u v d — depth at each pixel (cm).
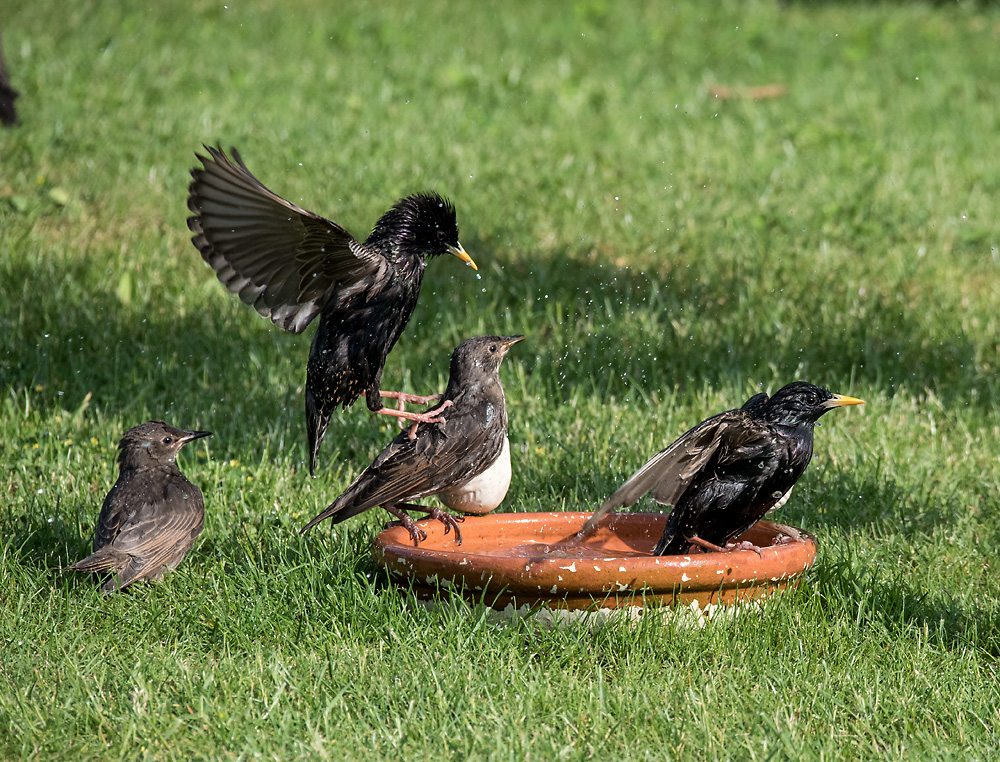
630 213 1827
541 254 1670
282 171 1917
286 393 1307
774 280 1614
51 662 722
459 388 843
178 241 1664
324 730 652
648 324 1464
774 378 1341
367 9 3334
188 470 1081
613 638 745
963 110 2602
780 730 648
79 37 2745
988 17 3844
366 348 833
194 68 2556
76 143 1945
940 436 1228
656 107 2502
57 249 1584
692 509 811
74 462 1086
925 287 1605
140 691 677
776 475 803
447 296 1538
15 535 925
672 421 1223
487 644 738
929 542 985
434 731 643
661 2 3712
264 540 936
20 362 1316
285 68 2622
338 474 1102
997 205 1961
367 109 2325
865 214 1850
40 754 620
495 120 2311
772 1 3897
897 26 3594
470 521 879
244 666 721
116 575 817
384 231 845
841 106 2598
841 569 865
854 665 739
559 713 669
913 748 639
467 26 3212
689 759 626
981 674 750
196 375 1338
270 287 793
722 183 1998
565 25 3284
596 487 1074
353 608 782
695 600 757
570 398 1299
